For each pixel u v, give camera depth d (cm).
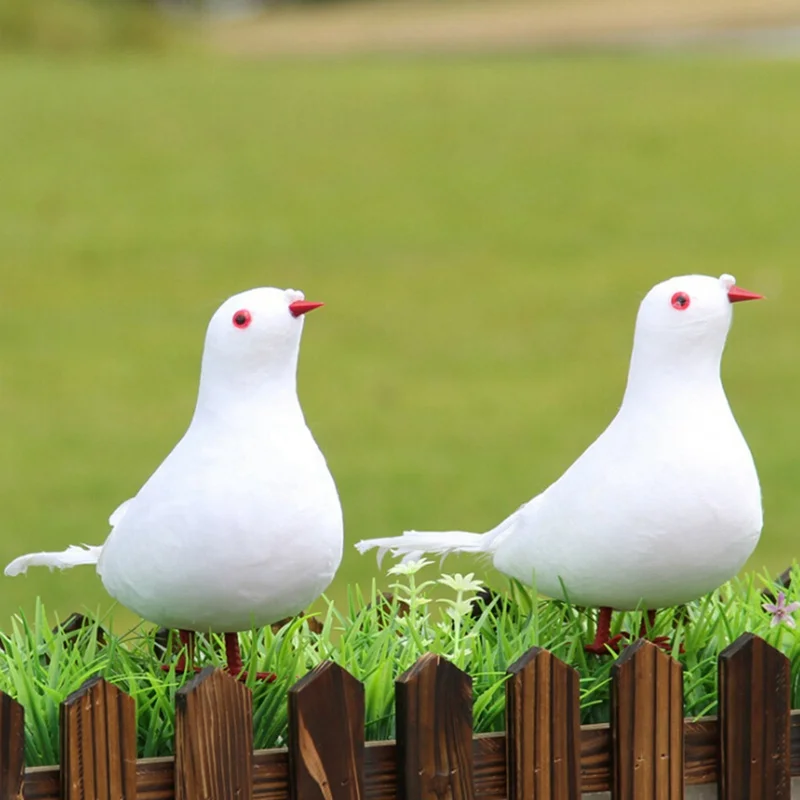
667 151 2455
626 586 377
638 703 328
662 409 375
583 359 1527
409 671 312
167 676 361
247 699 302
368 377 1483
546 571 387
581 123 2664
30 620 829
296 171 2397
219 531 338
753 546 384
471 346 1582
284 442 347
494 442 1264
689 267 1861
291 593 348
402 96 2934
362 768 309
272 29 5191
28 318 1706
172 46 4084
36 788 294
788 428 1270
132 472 1186
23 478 1169
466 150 2509
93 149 2523
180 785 297
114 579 357
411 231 2084
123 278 1869
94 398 1413
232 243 2028
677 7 5106
